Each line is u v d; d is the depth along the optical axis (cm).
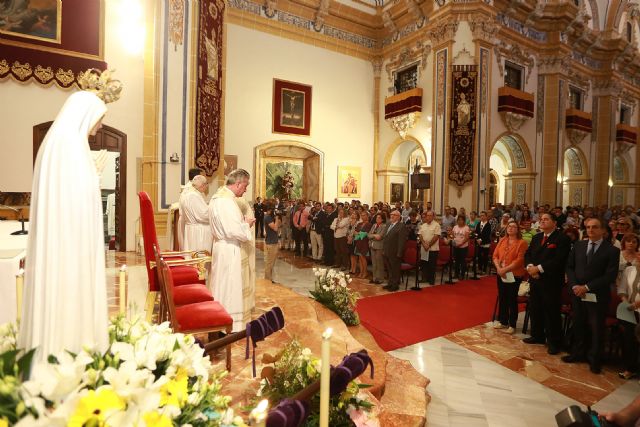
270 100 1455
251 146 1423
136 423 106
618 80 1894
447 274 970
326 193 1595
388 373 397
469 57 1300
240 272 389
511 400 376
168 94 846
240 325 385
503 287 574
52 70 793
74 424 100
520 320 633
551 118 1557
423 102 1464
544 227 508
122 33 877
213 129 944
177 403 124
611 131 1905
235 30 1380
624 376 424
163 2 831
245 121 1406
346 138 1638
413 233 908
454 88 1312
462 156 1306
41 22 784
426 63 1452
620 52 1839
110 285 545
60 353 128
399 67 1588
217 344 178
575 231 625
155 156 836
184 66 859
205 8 897
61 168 142
